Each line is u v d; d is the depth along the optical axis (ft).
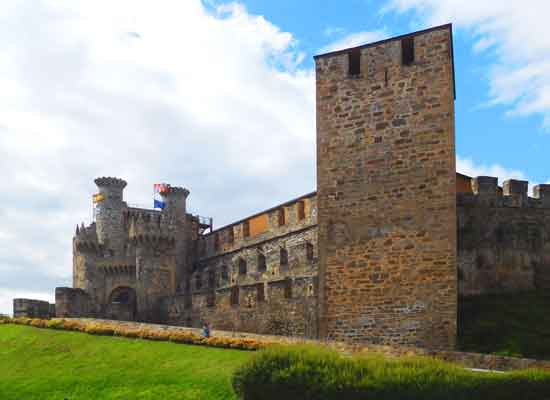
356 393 101.96
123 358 150.61
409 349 137.69
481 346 140.67
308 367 106.32
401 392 100.78
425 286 144.97
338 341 151.43
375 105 156.76
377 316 148.77
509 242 187.73
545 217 192.65
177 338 159.02
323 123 161.99
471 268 182.39
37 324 188.75
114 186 287.48
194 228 289.53
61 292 252.21
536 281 187.73
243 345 148.05
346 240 155.02
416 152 150.61
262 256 231.50
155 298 261.65
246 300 188.85
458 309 166.20
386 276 149.28
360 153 156.76
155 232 267.39
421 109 151.64
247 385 108.27
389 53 157.38
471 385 100.37
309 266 201.77
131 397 126.11
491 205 189.47
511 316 157.58
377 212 152.66
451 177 146.51
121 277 268.21
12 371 152.35
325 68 163.94
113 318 260.62
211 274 261.03
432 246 145.69
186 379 130.72
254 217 240.73
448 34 151.43
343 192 157.17
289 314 171.32
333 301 154.40
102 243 278.67
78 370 146.61
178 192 285.23
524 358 129.80
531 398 99.35
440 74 150.92
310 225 203.82
